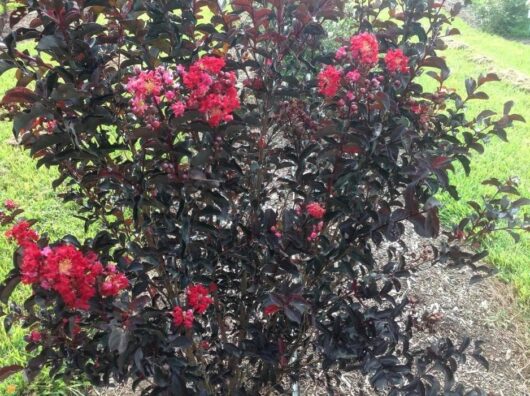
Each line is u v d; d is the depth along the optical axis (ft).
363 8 7.79
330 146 5.38
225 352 6.45
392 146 5.30
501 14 37.76
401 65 5.60
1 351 8.91
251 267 5.92
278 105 6.72
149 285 6.74
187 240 5.13
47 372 8.51
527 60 29.84
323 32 6.14
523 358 10.36
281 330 6.42
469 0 7.32
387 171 5.44
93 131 5.11
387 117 5.78
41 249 4.86
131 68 6.46
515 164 16.89
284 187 6.75
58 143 4.82
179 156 4.79
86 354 5.51
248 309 6.64
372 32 7.31
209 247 5.90
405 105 6.55
